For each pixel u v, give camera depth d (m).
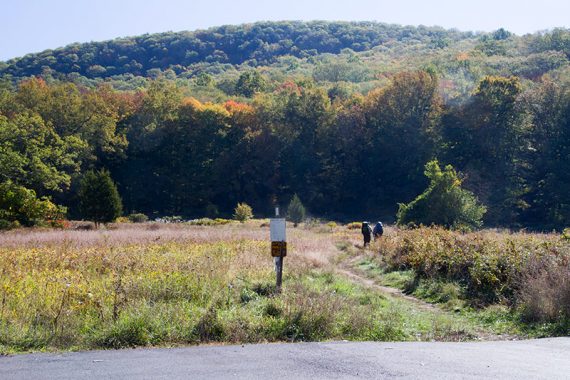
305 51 194.75
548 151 66.44
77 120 75.62
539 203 64.75
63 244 22.89
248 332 9.81
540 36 106.81
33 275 13.93
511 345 9.16
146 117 80.56
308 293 12.48
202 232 33.09
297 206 57.16
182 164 78.81
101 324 9.66
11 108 75.44
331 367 7.29
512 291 14.01
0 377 6.83
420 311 13.45
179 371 7.11
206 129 79.62
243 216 59.81
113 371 7.12
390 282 18.45
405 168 75.44
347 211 78.12
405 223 37.88
